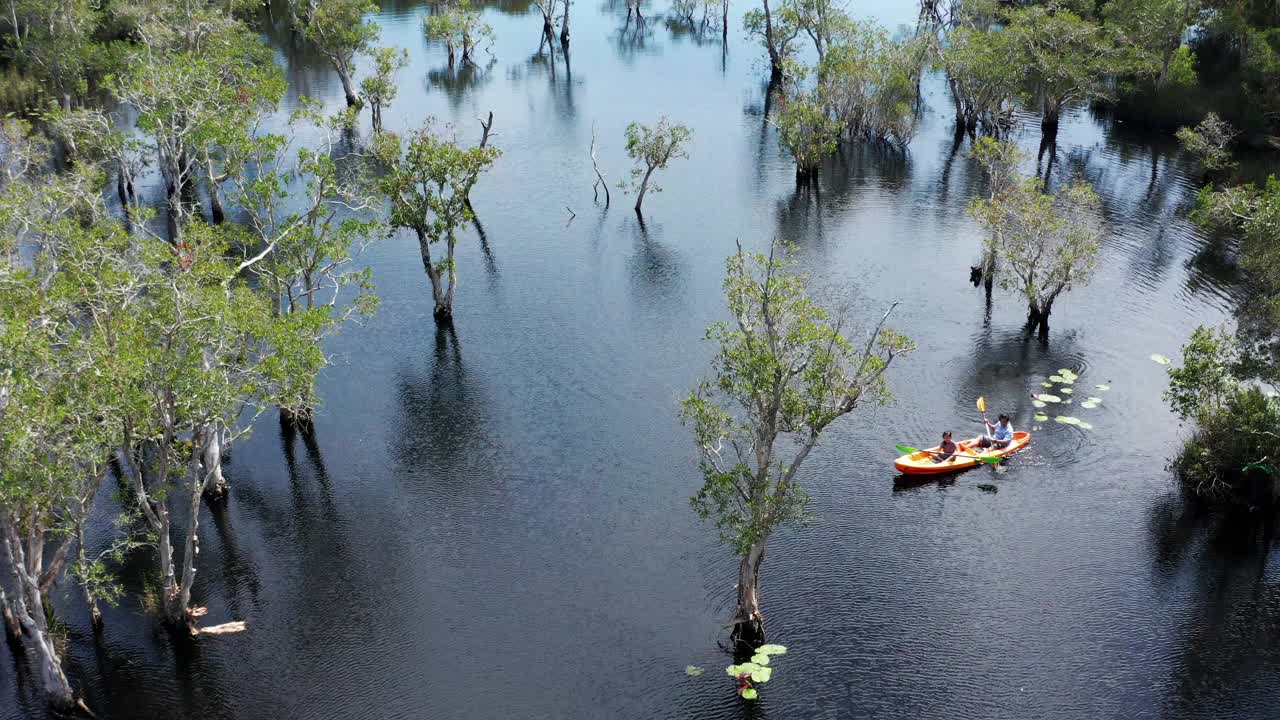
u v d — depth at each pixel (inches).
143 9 3631.9
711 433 1379.2
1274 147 3457.2
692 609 1476.4
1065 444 1860.2
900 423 1939.0
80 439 1230.3
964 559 1567.4
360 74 4603.8
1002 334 2274.9
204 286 1470.2
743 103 4306.1
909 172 3462.1
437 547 1619.1
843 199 3189.0
